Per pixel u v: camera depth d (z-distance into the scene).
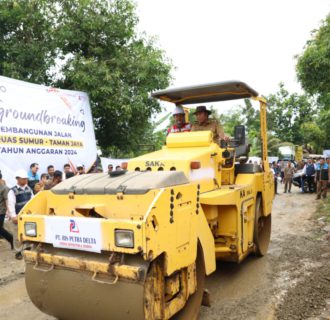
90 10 11.55
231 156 5.53
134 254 3.07
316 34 10.46
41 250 3.55
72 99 10.03
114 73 11.11
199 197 4.07
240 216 4.94
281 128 37.34
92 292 3.22
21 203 7.23
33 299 3.62
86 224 3.15
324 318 3.99
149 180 3.41
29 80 11.08
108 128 12.31
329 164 13.76
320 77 10.24
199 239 3.85
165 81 11.95
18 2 11.12
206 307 4.40
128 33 11.99
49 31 11.29
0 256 6.77
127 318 3.08
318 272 5.48
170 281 3.34
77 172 9.66
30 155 8.77
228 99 6.54
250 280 5.29
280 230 8.60
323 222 9.09
